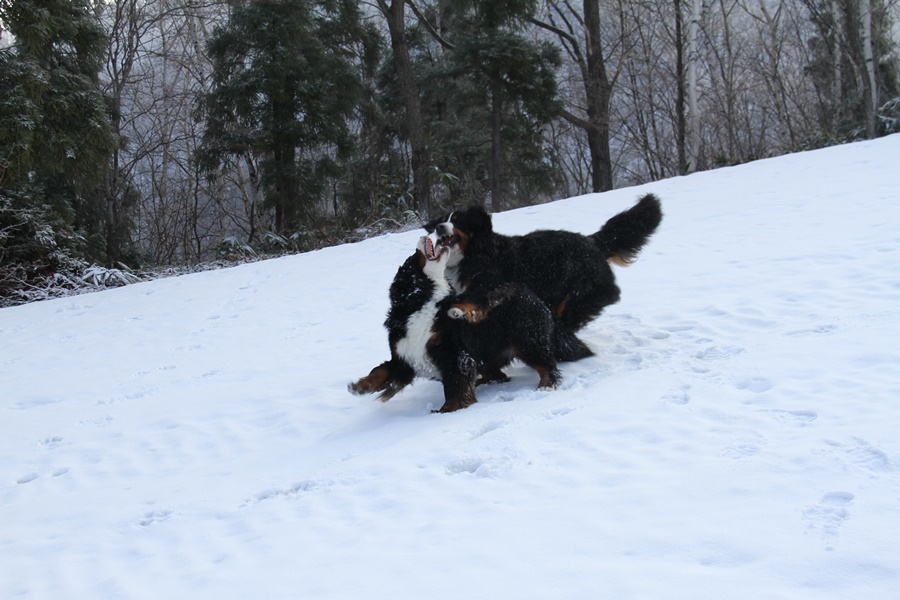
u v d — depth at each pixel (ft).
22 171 54.08
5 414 22.56
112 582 10.67
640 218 21.21
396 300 17.51
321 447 15.87
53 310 39.93
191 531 12.18
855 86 88.38
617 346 19.49
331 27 84.99
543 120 81.00
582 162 147.13
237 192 112.27
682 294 23.97
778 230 31.40
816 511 9.02
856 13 80.23
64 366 27.81
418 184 76.38
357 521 11.23
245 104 69.67
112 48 91.09
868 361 14.61
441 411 17.06
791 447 11.04
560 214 44.78
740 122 118.32
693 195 43.98
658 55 108.27
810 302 20.27
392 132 98.37
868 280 21.47
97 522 13.48
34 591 10.88
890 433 10.89
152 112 100.53
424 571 9.11
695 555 8.46
